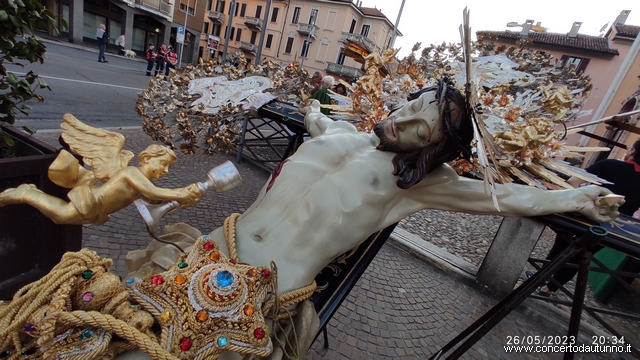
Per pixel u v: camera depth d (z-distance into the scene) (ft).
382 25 100.53
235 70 8.70
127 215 10.19
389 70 6.90
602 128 31.65
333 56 102.32
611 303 13.26
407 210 4.83
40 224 5.84
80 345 2.44
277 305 3.59
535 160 5.72
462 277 12.35
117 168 2.89
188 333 2.71
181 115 7.06
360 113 7.01
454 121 4.04
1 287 5.53
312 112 6.61
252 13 113.29
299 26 103.04
